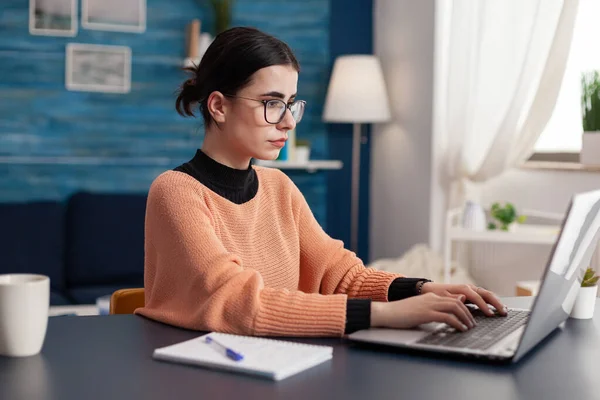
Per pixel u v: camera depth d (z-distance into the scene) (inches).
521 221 152.7
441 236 178.9
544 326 51.5
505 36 153.9
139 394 41.6
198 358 46.8
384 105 187.9
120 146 185.8
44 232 168.1
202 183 63.4
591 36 147.7
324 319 53.4
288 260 69.4
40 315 49.0
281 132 62.7
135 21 184.5
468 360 48.4
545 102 145.4
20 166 178.9
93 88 183.0
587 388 43.4
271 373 44.1
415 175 185.8
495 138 153.3
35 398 40.9
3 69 176.9
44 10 178.4
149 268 62.1
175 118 189.0
